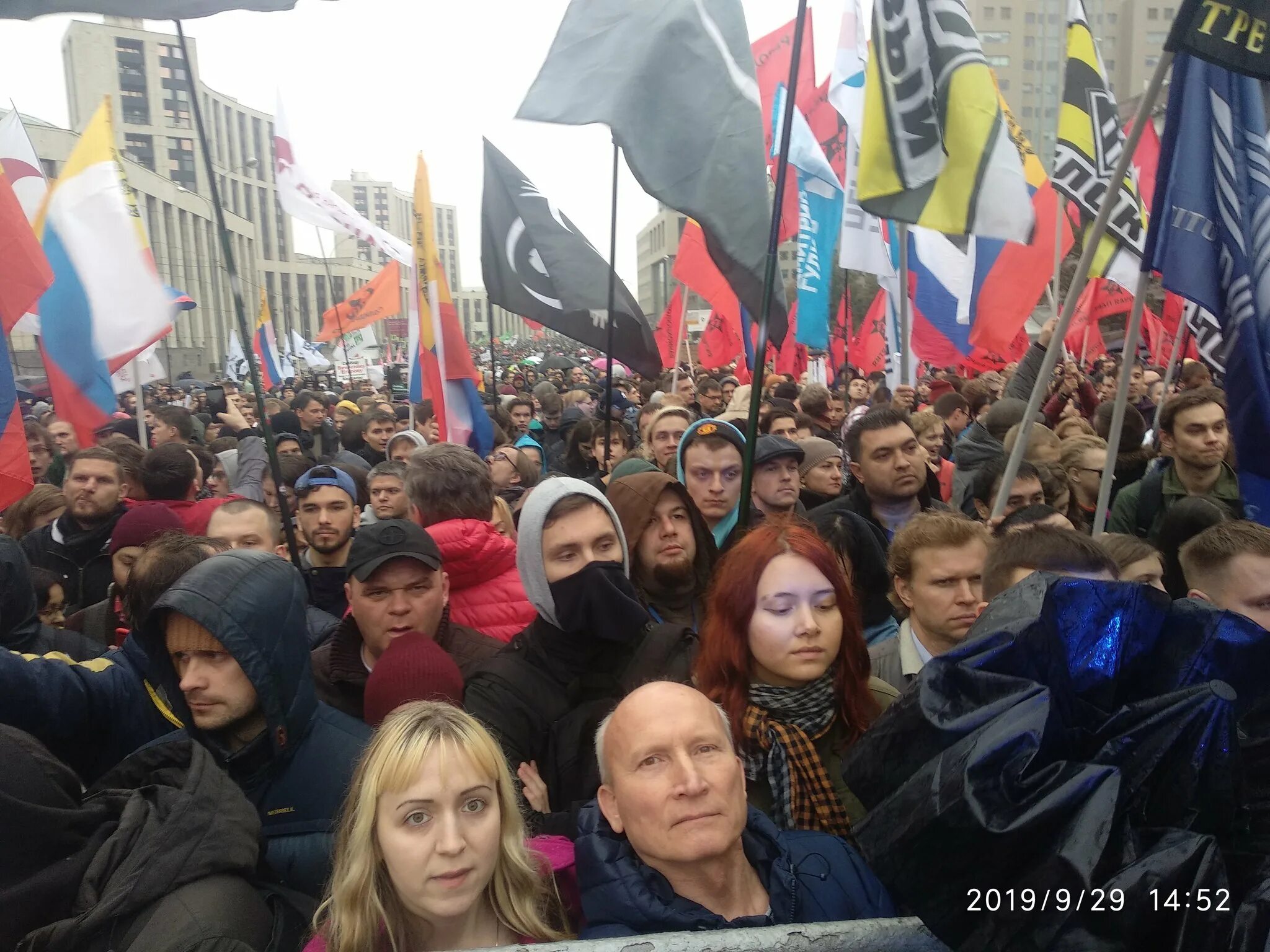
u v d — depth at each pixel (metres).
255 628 2.18
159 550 2.67
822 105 7.79
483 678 2.54
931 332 7.60
